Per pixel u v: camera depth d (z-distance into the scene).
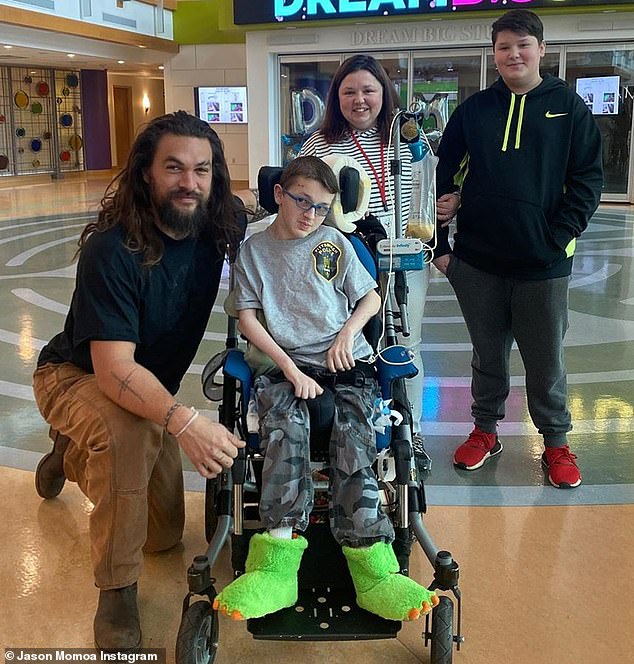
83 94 19.62
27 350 4.91
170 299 2.20
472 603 2.31
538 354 3.05
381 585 1.90
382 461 2.15
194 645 1.85
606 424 3.69
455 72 12.20
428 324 5.61
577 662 2.05
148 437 2.10
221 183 2.25
